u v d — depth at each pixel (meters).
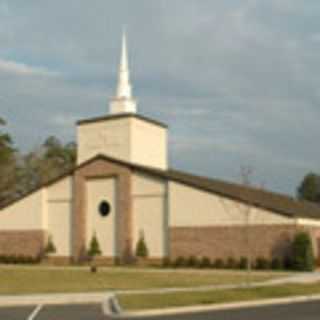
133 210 49.31
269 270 42.94
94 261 50.19
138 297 24.45
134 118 52.34
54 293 27.39
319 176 105.31
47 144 91.12
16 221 54.22
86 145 53.78
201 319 19.31
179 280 33.81
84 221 51.19
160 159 55.03
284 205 50.25
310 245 42.97
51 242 52.53
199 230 46.19
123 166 49.94
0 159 82.00
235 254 44.72
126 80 54.72
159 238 48.00
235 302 24.19
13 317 20.03
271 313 20.89
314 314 20.45
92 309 22.45
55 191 52.94
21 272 39.84
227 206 45.38
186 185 47.00
